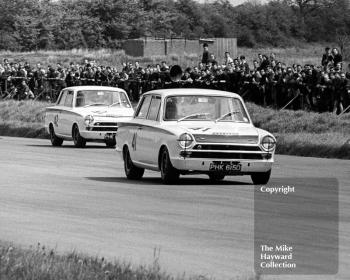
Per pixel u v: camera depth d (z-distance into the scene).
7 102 82.12
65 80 89.81
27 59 147.25
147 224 24.67
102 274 16.48
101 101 59.34
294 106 66.75
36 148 56.38
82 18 185.62
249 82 70.50
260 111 63.75
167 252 20.53
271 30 176.25
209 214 26.73
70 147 58.25
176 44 152.25
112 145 59.22
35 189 33.00
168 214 26.67
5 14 182.12
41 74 92.25
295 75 66.56
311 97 65.62
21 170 40.62
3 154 50.28
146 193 31.98
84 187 33.84
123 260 19.30
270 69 69.00
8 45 178.50
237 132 34.47
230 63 73.38
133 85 82.88
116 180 36.84
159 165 35.66
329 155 51.22
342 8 180.62
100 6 188.50
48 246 20.98
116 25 187.00
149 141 36.16
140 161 36.94
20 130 71.75
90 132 57.34
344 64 113.31
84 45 183.50
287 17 178.12
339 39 127.94
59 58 147.75
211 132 34.34
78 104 59.16
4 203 28.89
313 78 65.25
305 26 178.00
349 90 62.94
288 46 173.75
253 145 34.41
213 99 36.50
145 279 16.39
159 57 142.75
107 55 149.62
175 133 34.41
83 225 24.38
